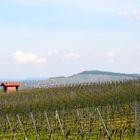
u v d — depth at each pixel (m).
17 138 42.91
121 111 52.47
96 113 54.34
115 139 31.94
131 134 32.81
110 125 40.22
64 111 60.50
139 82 88.62
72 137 38.38
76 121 48.31
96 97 74.81
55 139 38.97
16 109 75.31
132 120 44.47
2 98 93.19
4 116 66.12
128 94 71.62
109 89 82.56
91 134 38.12
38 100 81.88
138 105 50.31
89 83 106.38
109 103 66.75
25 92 102.88
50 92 95.62
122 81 96.81
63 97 81.31
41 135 43.41
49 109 71.06
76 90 91.94
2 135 45.81
